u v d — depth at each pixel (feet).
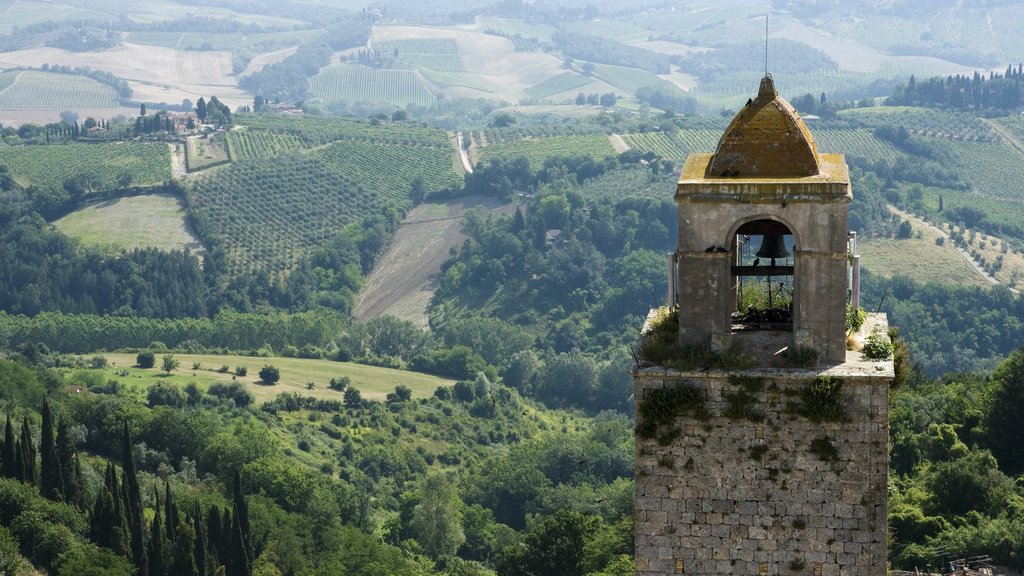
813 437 118.11
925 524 355.56
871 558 118.21
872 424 116.98
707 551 120.78
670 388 119.96
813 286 117.70
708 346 120.16
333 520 616.80
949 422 428.56
